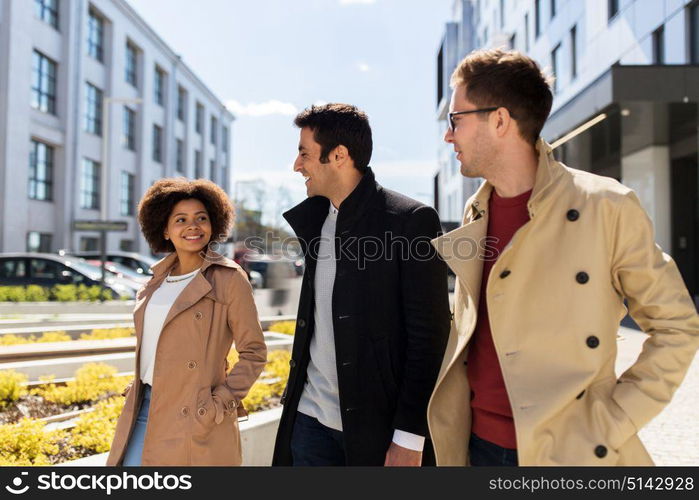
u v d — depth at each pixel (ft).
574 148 54.24
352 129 6.98
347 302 6.75
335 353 6.88
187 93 153.38
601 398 4.86
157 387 7.51
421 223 6.63
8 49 74.38
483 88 5.33
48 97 86.69
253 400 14.70
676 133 48.39
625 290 5.04
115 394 15.52
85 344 18.94
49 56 85.81
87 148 98.89
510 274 5.19
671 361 4.71
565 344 4.93
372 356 6.63
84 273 42.75
